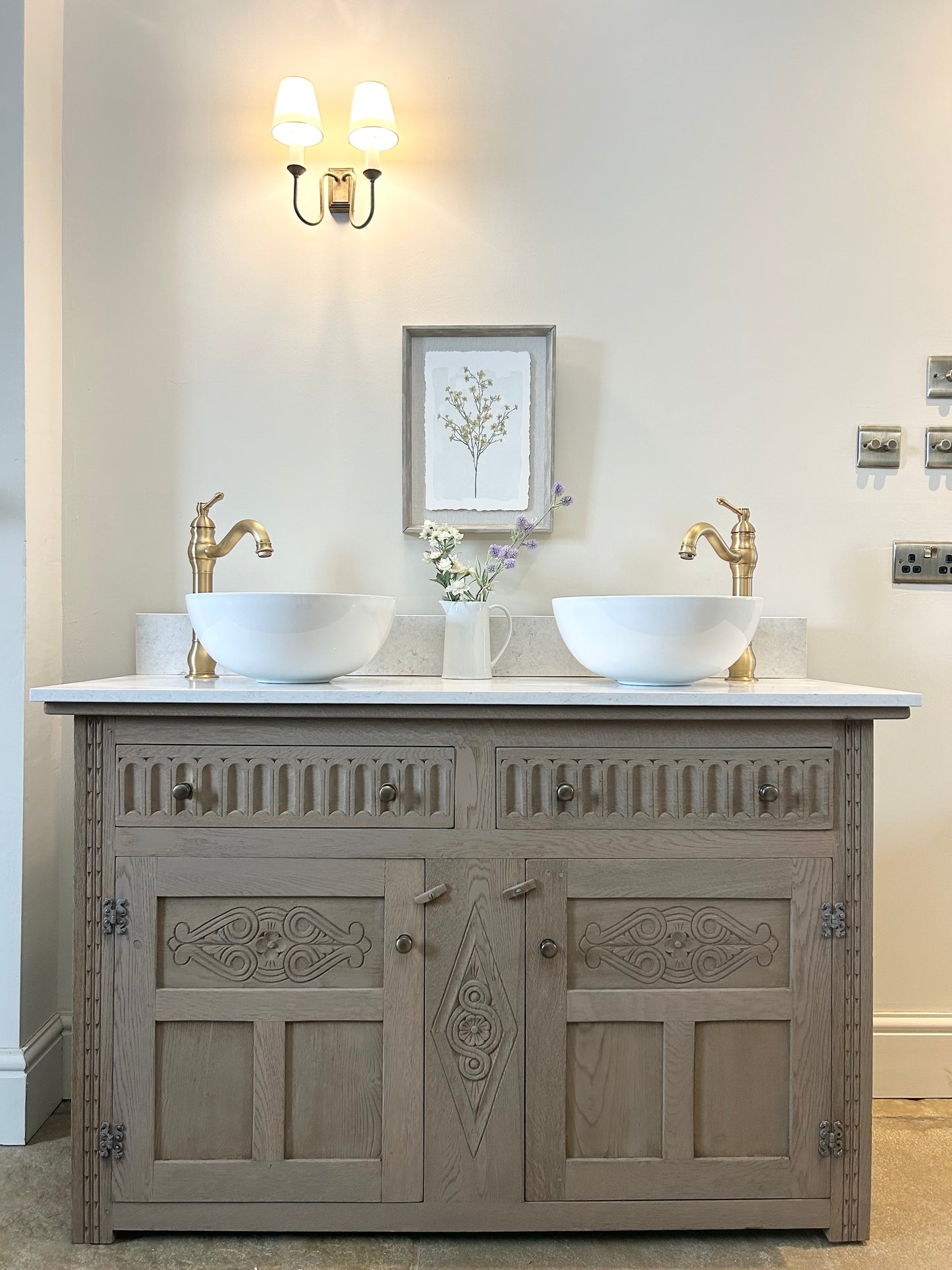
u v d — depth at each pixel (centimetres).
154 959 126
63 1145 155
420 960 126
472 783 127
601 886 127
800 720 129
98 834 126
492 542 175
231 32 174
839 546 175
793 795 128
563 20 175
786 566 175
